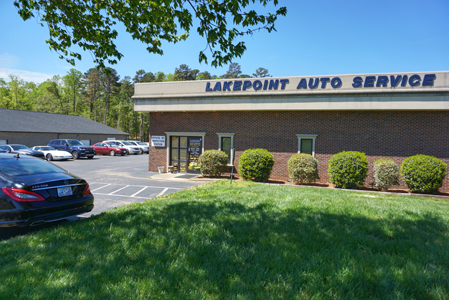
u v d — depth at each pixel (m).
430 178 11.20
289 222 5.36
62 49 7.86
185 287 3.06
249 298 2.86
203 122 16.44
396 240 4.53
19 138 33.59
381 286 3.13
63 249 4.09
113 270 3.44
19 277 3.24
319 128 14.30
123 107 77.56
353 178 12.26
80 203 5.77
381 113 13.38
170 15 6.45
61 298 2.83
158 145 17.45
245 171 14.05
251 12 6.07
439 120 12.59
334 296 2.91
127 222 5.43
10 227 5.18
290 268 3.51
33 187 5.05
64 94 79.25
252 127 15.43
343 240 4.46
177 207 6.68
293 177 13.17
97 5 7.30
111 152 33.22
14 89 68.38
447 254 3.98
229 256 3.83
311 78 13.96
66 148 27.66
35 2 6.99
